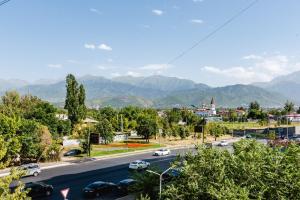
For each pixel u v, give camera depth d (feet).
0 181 48.60
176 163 83.30
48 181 148.46
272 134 314.76
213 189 68.90
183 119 472.44
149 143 324.19
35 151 193.36
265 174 71.77
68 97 330.34
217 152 79.51
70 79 331.98
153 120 335.06
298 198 69.41
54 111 301.43
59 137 282.56
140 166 179.22
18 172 52.08
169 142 338.75
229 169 74.95
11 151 176.96
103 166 192.44
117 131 401.70
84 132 264.52
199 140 366.22
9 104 326.24
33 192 118.32
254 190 70.95
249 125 562.25
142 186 101.04
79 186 140.36
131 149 270.46
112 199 119.14
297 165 75.00
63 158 219.20
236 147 83.61
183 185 75.46
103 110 461.37
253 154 75.87
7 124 176.76
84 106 334.65
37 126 199.21
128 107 456.45
